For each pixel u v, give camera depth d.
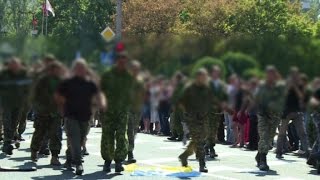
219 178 20.84
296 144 31.08
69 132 19.97
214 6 81.19
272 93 9.88
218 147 32.34
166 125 38.81
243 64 9.84
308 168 24.47
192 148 22.08
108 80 12.96
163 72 10.48
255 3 79.19
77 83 13.26
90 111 14.37
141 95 11.09
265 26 77.75
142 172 21.44
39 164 23.06
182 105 10.90
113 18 108.25
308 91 9.72
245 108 10.61
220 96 10.76
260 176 21.77
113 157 21.28
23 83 10.55
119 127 20.94
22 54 10.49
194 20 82.31
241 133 32.22
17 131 28.66
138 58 10.51
